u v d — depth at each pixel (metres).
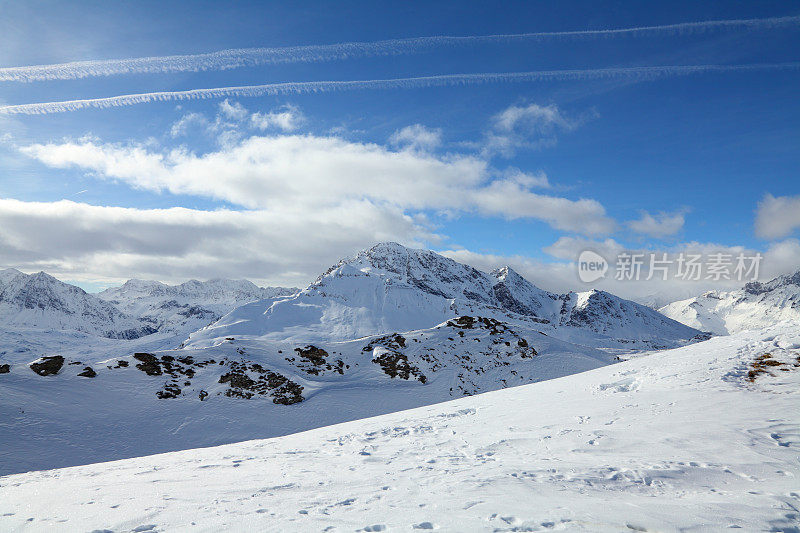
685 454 10.20
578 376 29.88
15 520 8.51
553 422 16.30
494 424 17.98
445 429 18.59
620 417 15.20
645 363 26.27
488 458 12.16
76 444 40.72
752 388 16.08
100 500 9.55
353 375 71.19
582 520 6.27
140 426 46.59
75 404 47.56
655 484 8.30
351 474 11.31
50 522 8.08
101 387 52.56
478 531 6.02
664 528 5.93
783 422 11.83
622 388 21.33
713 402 14.95
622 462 10.00
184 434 46.69
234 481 11.16
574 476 8.98
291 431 50.53
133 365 59.47
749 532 5.75
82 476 13.90
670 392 17.73
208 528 6.95
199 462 15.47
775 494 7.36
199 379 59.53
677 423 13.05
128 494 10.02
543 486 8.31
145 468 14.83
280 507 8.04
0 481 14.30
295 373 67.94
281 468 13.12
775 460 9.30
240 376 61.31
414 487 9.09
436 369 74.25
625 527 6.04
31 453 37.56
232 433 48.25
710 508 6.64
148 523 7.49
